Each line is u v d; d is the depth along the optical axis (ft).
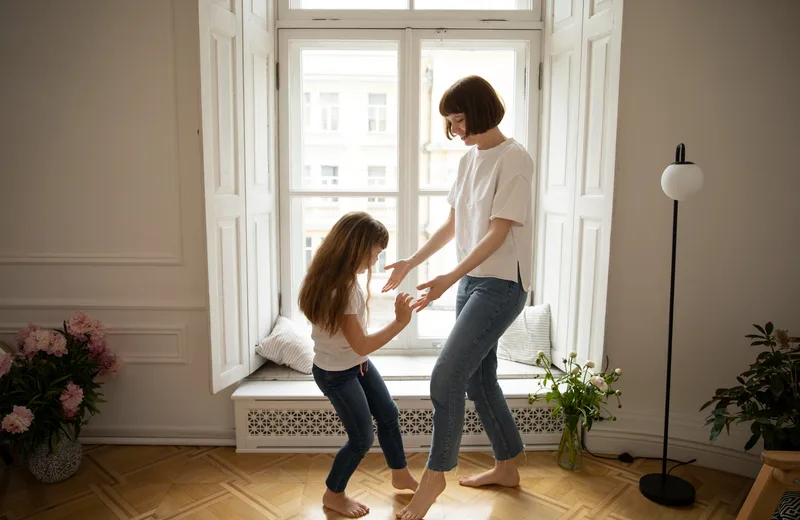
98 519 7.54
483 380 8.02
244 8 9.16
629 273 8.93
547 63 10.31
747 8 8.21
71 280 9.39
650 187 8.73
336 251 7.05
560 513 7.68
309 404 9.29
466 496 8.07
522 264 7.43
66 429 8.60
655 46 8.46
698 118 8.50
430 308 11.18
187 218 9.20
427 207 10.98
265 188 10.24
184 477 8.61
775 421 7.95
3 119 9.14
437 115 10.76
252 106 9.59
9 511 7.69
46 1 8.90
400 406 9.32
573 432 8.71
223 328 8.96
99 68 8.99
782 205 8.36
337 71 10.71
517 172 7.16
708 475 8.63
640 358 9.08
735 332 8.71
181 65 8.91
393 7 10.53
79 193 9.23
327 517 7.58
